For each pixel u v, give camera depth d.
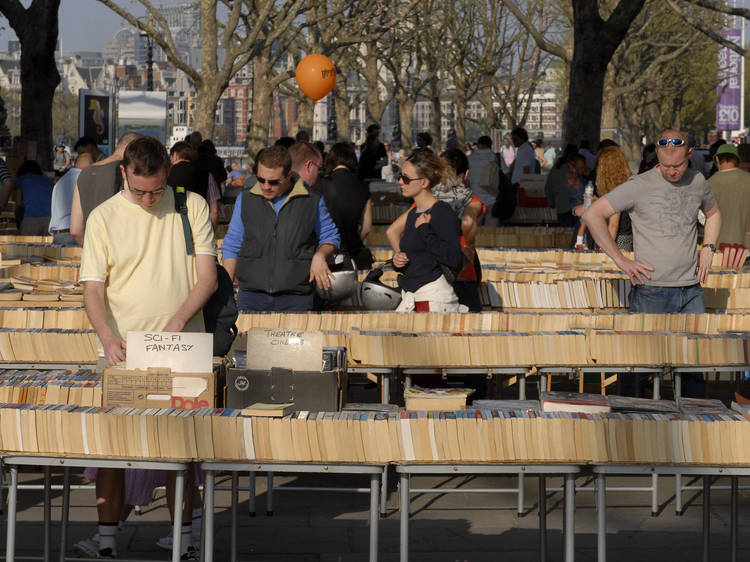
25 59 25.47
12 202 14.73
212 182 10.61
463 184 8.54
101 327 5.05
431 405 5.07
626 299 8.88
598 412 4.82
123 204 5.22
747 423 4.48
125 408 4.64
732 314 7.50
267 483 7.01
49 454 4.50
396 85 56.25
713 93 79.19
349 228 9.02
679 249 7.40
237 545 5.50
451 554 5.85
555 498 6.92
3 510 6.47
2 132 26.06
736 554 5.38
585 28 23.55
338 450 4.46
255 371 4.88
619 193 7.40
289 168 7.01
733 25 51.38
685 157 7.20
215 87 28.56
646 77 40.91
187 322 5.27
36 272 9.23
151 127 27.53
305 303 7.32
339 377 4.91
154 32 28.02
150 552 5.80
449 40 56.28
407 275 7.43
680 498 6.58
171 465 4.47
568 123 24.09
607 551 5.93
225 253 7.33
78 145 11.53
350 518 6.48
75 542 5.93
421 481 7.32
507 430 4.50
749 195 10.35
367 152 23.58
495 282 8.81
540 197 20.41
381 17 37.12
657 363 6.77
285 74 36.06
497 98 60.66
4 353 6.66
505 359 6.75
